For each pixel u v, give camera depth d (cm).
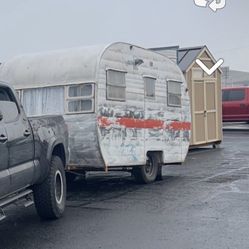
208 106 2034
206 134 2006
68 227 748
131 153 1112
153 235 691
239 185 1091
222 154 1792
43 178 772
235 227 724
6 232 727
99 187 1132
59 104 1057
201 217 793
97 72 1021
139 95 1145
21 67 1119
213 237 673
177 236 682
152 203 919
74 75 1043
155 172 1202
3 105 672
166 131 1252
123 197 991
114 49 1076
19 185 692
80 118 1030
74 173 1095
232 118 2878
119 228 735
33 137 731
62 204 827
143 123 1156
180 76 1333
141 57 1163
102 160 1030
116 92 1070
